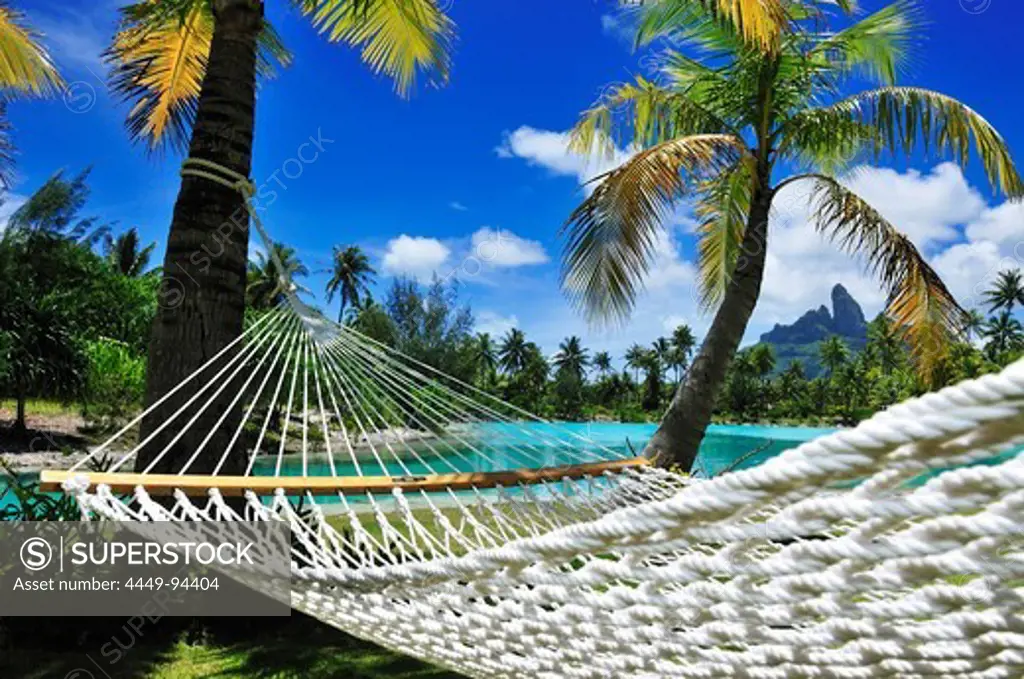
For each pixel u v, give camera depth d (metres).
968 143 6.60
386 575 1.65
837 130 6.95
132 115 6.99
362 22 6.60
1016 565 0.73
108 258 25.47
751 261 6.71
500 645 1.63
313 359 4.00
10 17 7.22
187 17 5.65
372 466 9.89
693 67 7.64
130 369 15.52
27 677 3.35
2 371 13.66
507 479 3.08
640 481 3.33
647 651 1.32
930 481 0.74
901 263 6.96
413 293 23.89
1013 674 0.95
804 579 0.93
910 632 0.98
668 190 6.23
